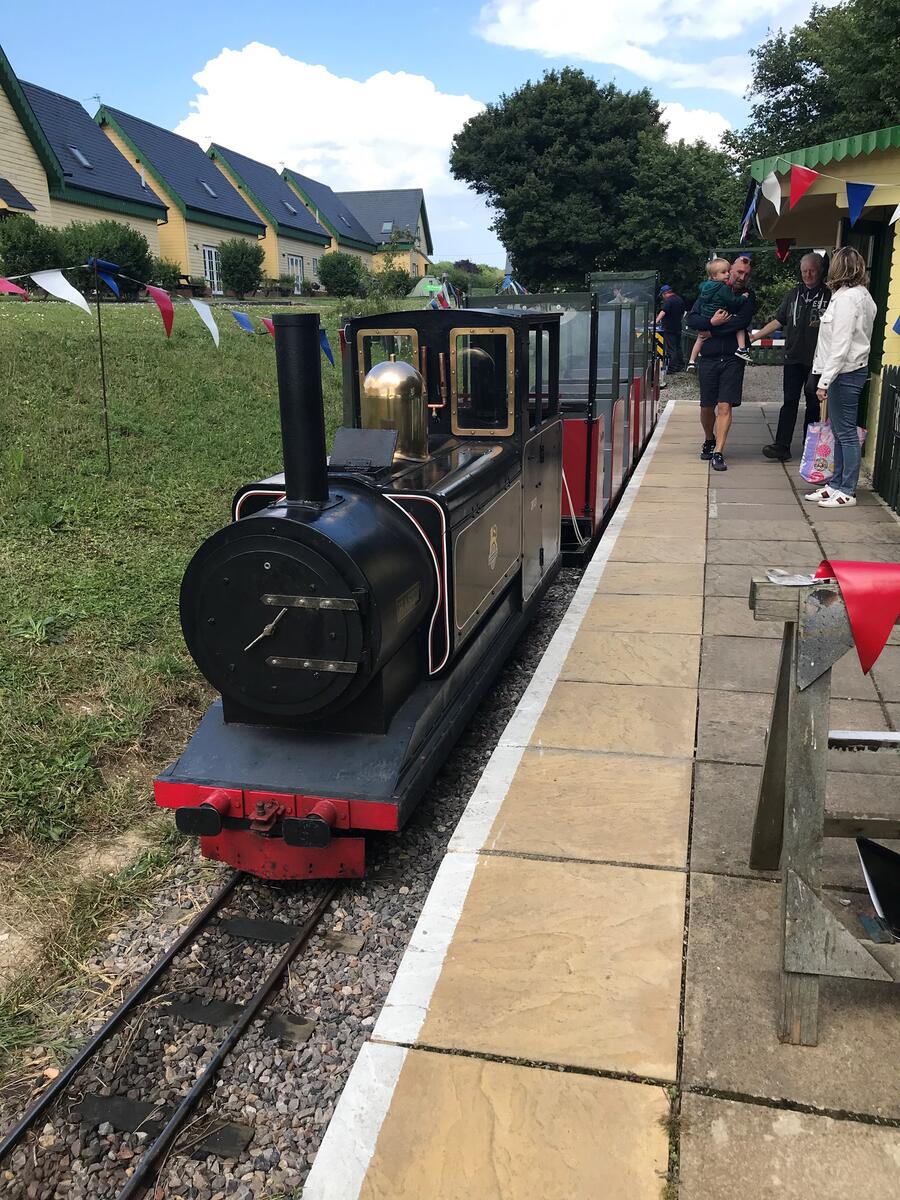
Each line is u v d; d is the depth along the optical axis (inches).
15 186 911.7
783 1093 87.4
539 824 133.4
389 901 138.7
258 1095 104.8
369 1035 101.7
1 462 309.0
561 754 153.8
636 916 112.7
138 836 161.2
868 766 146.4
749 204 366.6
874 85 750.5
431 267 2285.9
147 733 190.5
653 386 497.0
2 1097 106.7
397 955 127.0
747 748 154.5
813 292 347.3
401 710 146.8
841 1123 84.3
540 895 117.3
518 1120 85.9
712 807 136.8
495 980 103.0
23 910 140.3
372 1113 87.1
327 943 129.9
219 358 507.5
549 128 1162.0
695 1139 83.2
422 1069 91.7
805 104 996.6
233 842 140.2
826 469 338.3
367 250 2005.4
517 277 1243.8
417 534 149.0
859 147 291.1
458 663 165.6
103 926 136.3
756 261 964.0
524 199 1168.2
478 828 132.7
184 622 137.4
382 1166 82.0
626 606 225.3
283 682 134.0
